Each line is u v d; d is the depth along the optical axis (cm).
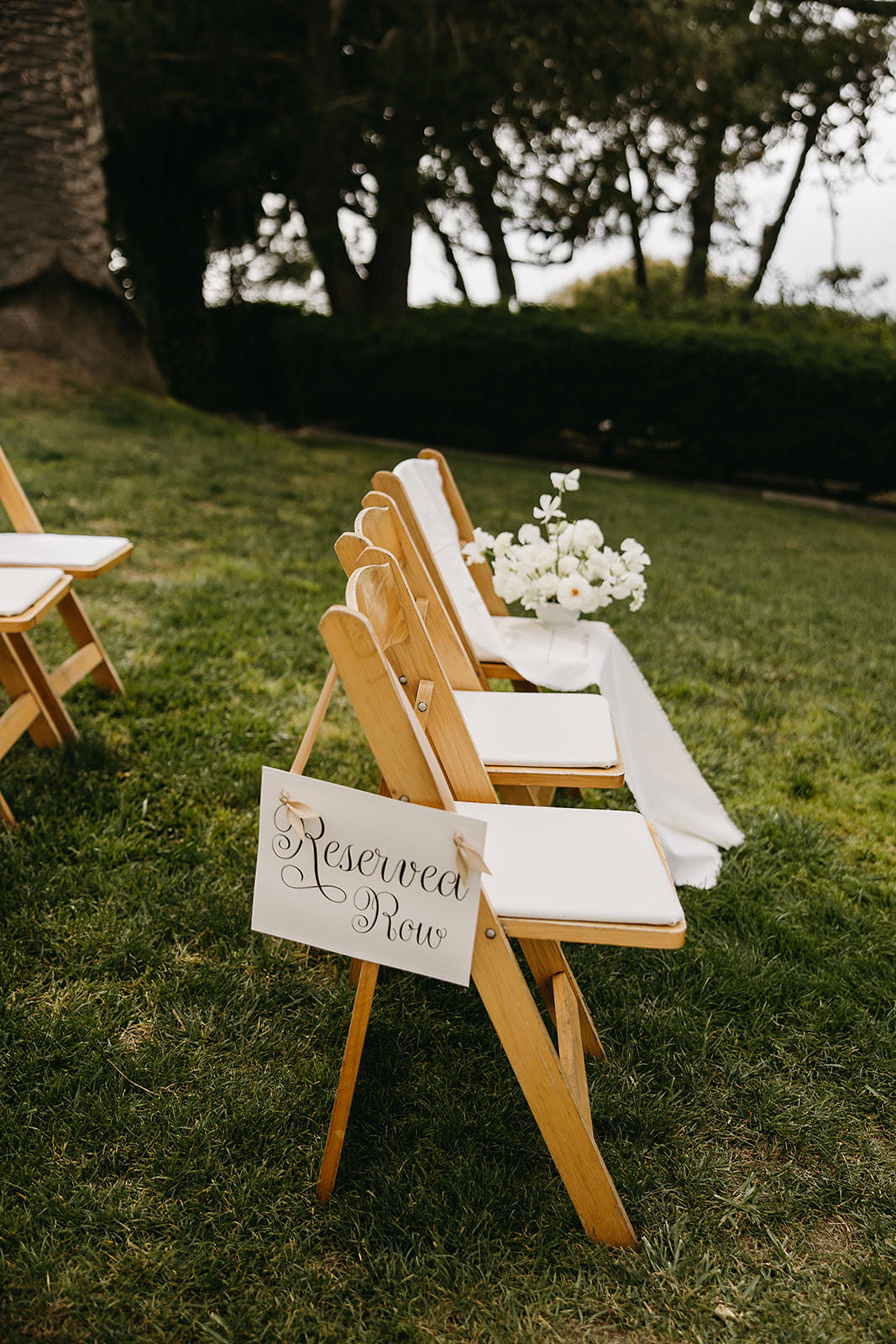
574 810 208
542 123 1281
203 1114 200
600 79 1227
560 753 235
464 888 161
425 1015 231
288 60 1333
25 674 321
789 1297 171
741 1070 221
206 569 556
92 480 701
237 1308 165
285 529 669
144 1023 225
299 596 519
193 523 648
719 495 1152
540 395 1240
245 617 477
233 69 1312
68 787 313
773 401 1142
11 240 918
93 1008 226
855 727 418
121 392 973
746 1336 164
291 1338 161
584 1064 211
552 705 262
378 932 168
